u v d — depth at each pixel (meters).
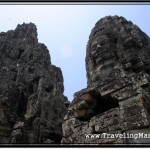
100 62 16.77
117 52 17.69
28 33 52.88
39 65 39.47
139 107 7.06
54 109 28.78
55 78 40.25
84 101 8.70
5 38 47.00
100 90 8.60
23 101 31.11
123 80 8.15
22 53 43.41
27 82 34.47
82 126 8.05
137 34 19.69
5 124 22.56
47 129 24.80
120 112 7.37
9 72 36.06
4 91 30.16
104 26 21.11
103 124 7.52
